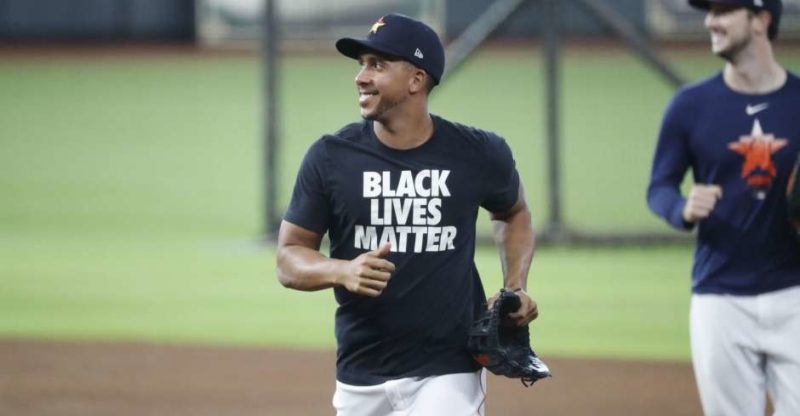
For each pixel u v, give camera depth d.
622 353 35.84
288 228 17.34
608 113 83.38
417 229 17.00
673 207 20.70
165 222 60.28
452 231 17.16
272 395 30.97
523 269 17.95
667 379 32.56
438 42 17.06
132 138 81.81
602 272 47.88
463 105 87.44
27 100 94.50
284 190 64.06
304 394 31.05
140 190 68.00
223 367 34.16
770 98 20.47
